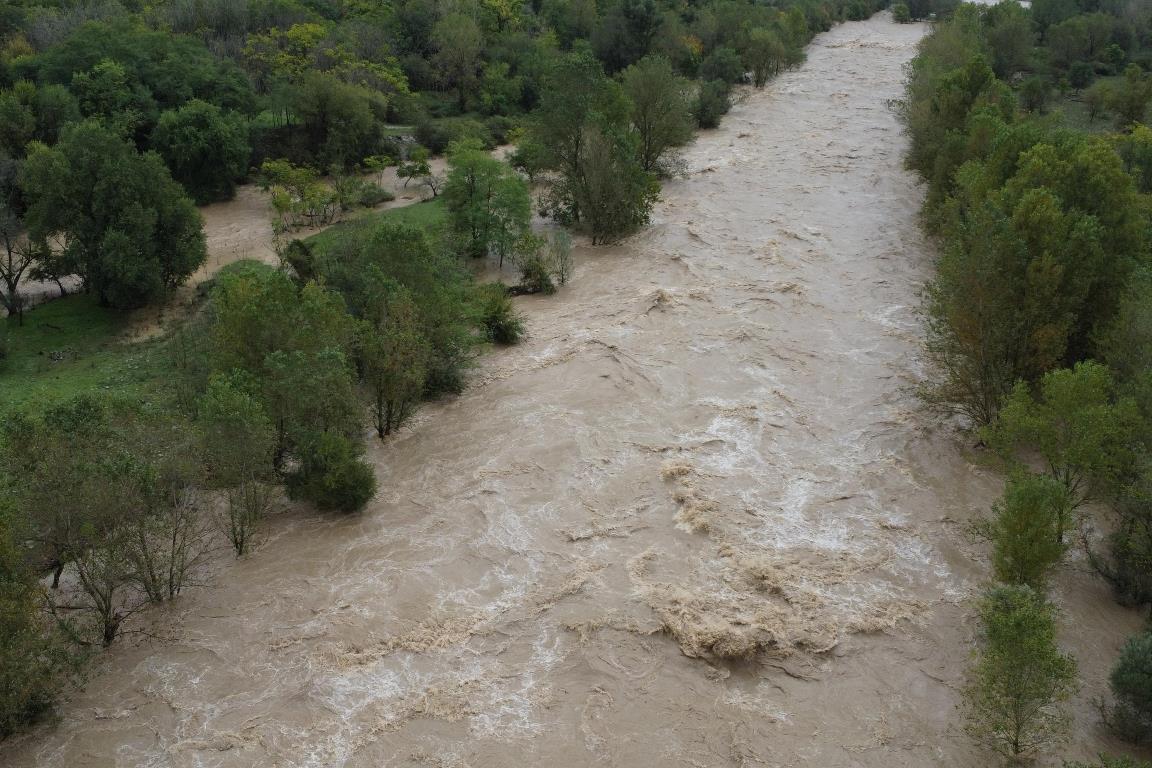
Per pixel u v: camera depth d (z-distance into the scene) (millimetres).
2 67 78125
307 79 78750
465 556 27531
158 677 23125
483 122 89312
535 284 48781
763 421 34875
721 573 26484
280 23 95812
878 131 78500
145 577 25359
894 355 39906
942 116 58312
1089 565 26828
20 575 22109
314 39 90500
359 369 34281
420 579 26547
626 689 22609
